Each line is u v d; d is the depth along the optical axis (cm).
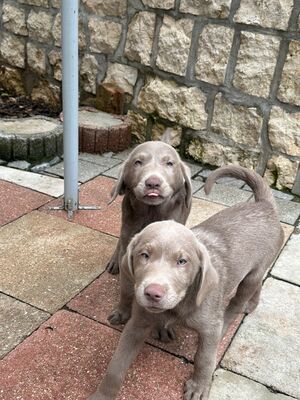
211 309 47
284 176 96
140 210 61
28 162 98
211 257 49
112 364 47
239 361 54
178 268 43
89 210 83
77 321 58
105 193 90
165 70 103
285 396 50
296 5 86
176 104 103
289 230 82
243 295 57
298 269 71
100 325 57
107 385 47
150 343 56
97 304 61
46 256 69
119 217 82
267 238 55
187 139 105
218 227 54
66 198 80
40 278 65
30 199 85
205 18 95
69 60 72
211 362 48
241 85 95
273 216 58
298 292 66
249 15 90
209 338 48
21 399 47
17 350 53
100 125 105
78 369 51
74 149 77
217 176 59
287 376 53
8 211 80
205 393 49
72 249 72
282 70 91
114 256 67
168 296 41
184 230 45
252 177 60
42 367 51
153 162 58
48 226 77
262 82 93
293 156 95
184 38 98
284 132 94
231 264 51
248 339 57
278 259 73
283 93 92
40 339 55
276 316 62
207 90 99
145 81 107
